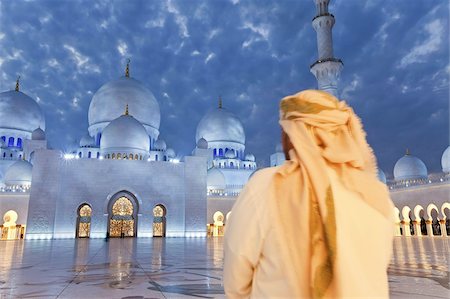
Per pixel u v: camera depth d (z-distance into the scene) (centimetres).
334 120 165
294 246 145
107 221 3756
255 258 157
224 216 4381
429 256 1324
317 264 139
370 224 147
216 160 5800
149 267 1034
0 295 625
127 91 5319
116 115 5203
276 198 156
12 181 4181
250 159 6216
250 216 158
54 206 3597
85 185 3766
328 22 3691
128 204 3944
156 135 5631
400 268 974
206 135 6122
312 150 159
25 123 5225
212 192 4703
